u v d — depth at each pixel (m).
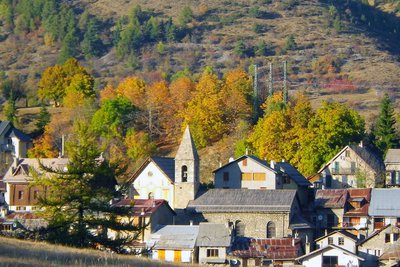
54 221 186.75
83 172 189.00
